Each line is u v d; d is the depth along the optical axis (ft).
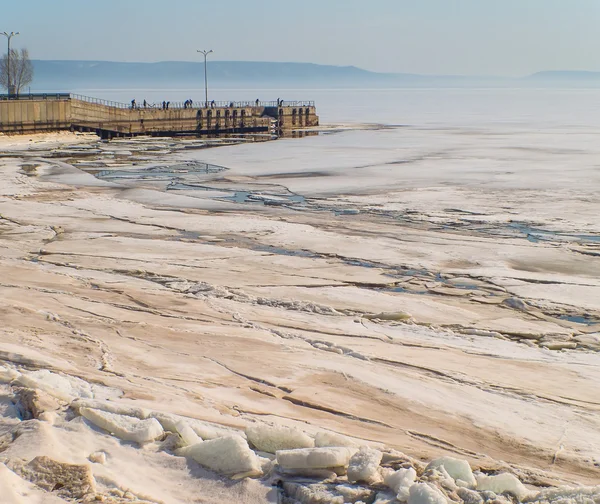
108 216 126.41
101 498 24.39
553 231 116.16
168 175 183.93
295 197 150.20
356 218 127.34
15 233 111.96
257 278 87.35
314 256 99.81
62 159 217.77
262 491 26.53
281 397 46.29
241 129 361.10
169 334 61.31
